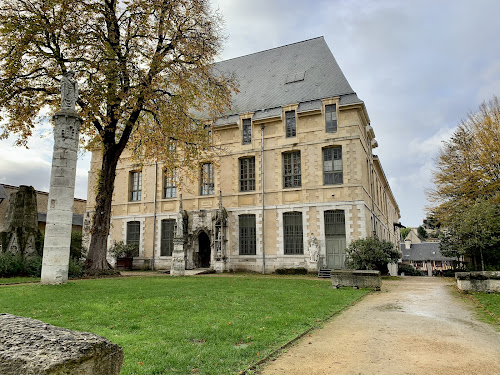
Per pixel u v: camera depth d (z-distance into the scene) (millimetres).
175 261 23656
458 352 6309
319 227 26672
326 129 27734
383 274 26188
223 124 30797
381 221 38469
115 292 13031
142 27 20641
